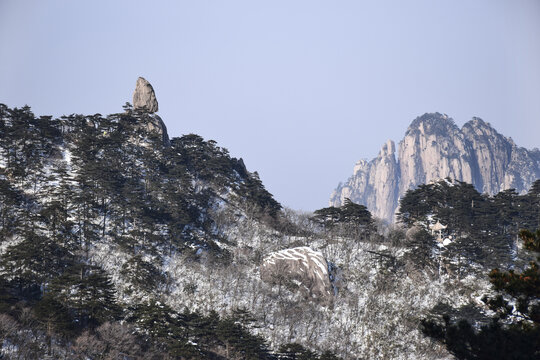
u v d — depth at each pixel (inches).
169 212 5423.2
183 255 4950.8
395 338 4121.6
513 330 887.1
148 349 3560.5
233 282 4709.6
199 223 5580.7
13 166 5492.1
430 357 3860.7
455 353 916.0
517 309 922.7
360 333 4212.6
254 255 5246.1
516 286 906.1
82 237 4776.1
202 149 6683.1
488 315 3796.8
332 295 4581.7
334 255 5221.5
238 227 5748.0
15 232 4527.6
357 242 5497.1
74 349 3255.4
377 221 6732.3
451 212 5644.7
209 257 4995.1
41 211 4648.1
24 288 3956.7
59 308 3376.0
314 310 4466.0
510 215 5767.7
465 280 4830.2
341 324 4313.5
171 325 3627.0
